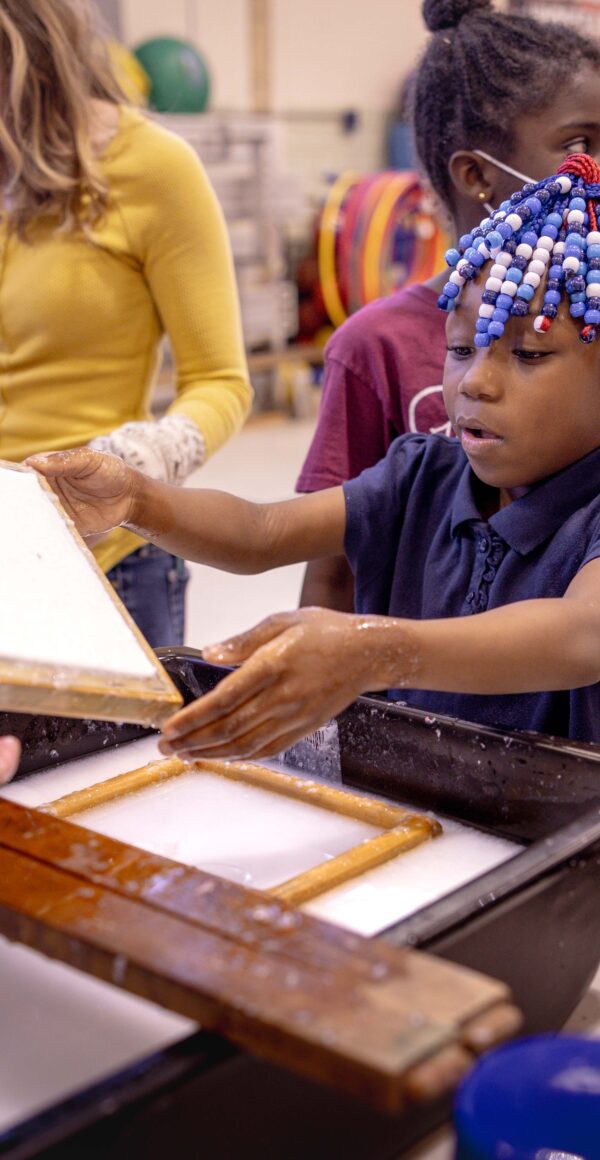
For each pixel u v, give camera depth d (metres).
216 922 0.61
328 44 6.25
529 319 0.95
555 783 0.89
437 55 1.37
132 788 0.99
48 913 0.63
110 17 5.31
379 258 5.10
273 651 0.71
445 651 0.79
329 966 0.55
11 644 0.67
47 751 1.04
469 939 0.65
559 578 1.01
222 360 1.65
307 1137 0.59
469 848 0.90
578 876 0.73
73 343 1.60
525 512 1.04
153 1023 0.70
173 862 0.69
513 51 1.30
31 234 1.60
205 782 1.02
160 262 1.59
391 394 1.43
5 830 0.75
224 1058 0.54
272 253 5.23
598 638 0.87
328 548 1.18
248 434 5.08
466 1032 0.51
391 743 0.98
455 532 1.11
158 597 1.70
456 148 1.36
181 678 1.08
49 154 1.52
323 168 6.39
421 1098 0.47
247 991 0.53
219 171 4.92
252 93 5.97
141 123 1.60
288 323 5.48
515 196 1.00
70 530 0.86
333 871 0.83
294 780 1.00
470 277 0.98
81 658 0.70
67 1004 0.72
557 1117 0.56
